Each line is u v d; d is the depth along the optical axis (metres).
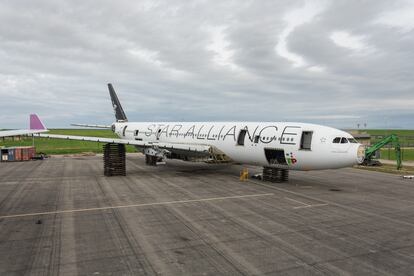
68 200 22.20
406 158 61.56
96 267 11.47
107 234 15.00
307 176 34.91
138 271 11.17
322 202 22.19
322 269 11.41
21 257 12.30
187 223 16.84
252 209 19.98
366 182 31.55
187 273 11.03
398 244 13.98
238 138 32.47
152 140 45.53
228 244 13.80
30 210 19.44
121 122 56.91
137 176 33.78
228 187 27.61
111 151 33.72
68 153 64.69
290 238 14.62
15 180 30.81
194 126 39.47
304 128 27.94
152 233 15.17
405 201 22.81
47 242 13.93
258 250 13.13
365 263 11.96
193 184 29.03
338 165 25.97
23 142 109.19
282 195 24.42
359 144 25.62
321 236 14.94
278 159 29.55
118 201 21.95
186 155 37.81
